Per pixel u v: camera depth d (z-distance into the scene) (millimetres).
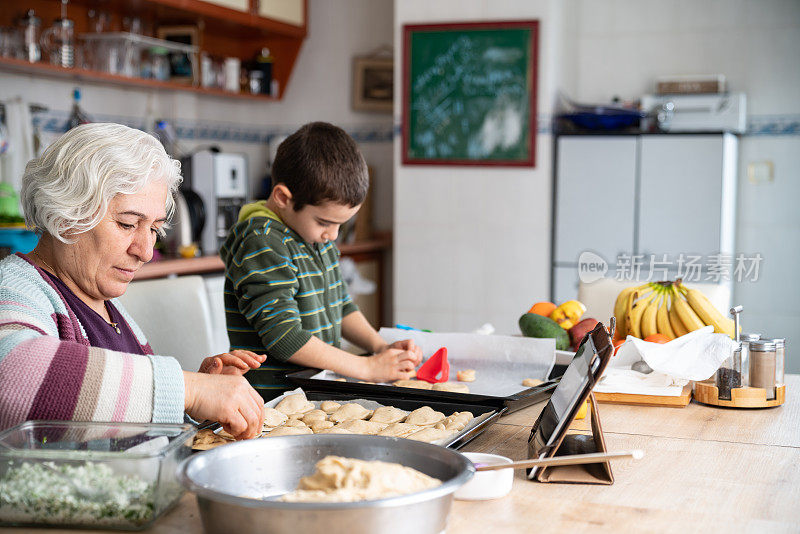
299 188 1672
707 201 3715
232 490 912
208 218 3850
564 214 3904
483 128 3959
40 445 906
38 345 966
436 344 1805
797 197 4121
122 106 4055
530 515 917
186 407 1053
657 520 907
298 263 1769
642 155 3781
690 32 4234
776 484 1035
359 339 1941
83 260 1202
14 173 3299
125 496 850
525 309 3967
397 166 4117
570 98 4270
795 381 1707
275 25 4398
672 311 1705
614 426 1324
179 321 1931
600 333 1069
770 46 4113
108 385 972
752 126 4168
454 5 3953
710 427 1326
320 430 1196
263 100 4816
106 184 1149
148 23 3994
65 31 3395
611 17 4355
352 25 4719
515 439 1242
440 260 4086
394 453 944
